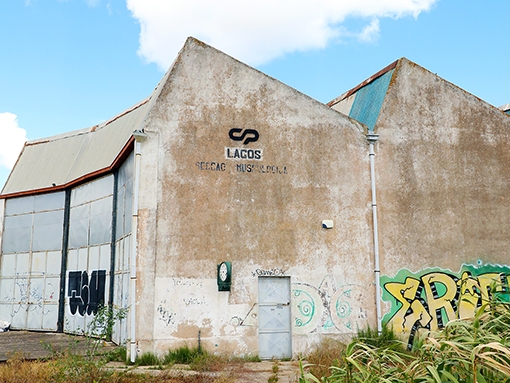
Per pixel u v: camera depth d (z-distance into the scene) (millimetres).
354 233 11992
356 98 14727
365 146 12469
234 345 10836
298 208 11773
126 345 10891
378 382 5504
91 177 15234
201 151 11430
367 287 11820
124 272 12359
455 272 12391
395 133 12719
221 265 11008
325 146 12211
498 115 13617
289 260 11508
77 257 15805
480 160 13203
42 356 10625
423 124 12969
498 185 13203
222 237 11211
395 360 6016
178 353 10344
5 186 18891
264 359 11000
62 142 18672
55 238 16734
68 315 15734
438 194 12719
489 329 6078
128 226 12195
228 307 10961
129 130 14211
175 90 11523
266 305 11297
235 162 11594
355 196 12164
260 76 12125
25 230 17594
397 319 11820
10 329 16953
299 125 12156
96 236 14891
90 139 17406
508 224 13055
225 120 11711
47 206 17203
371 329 11602
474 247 12664
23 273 17266
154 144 11180
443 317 12047
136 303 10461
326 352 10320
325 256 11727
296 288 11430
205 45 11922
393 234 12219
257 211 11523
